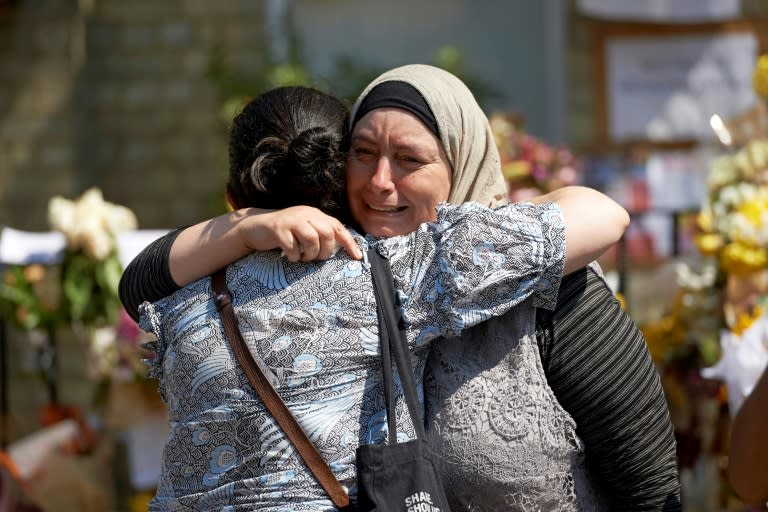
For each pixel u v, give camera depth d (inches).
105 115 401.1
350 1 407.5
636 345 123.7
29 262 255.0
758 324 170.6
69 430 255.3
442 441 119.0
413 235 122.6
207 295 122.0
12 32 390.0
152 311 124.1
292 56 393.7
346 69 394.3
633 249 360.5
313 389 116.0
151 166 400.8
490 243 116.8
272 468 115.1
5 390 283.1
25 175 392.2
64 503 250.2
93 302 251.0
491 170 133.8
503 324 120.9
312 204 128.8
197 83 399.2
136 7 398.6
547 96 406.0
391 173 129.1
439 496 111.3
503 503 119.0
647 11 379.2
